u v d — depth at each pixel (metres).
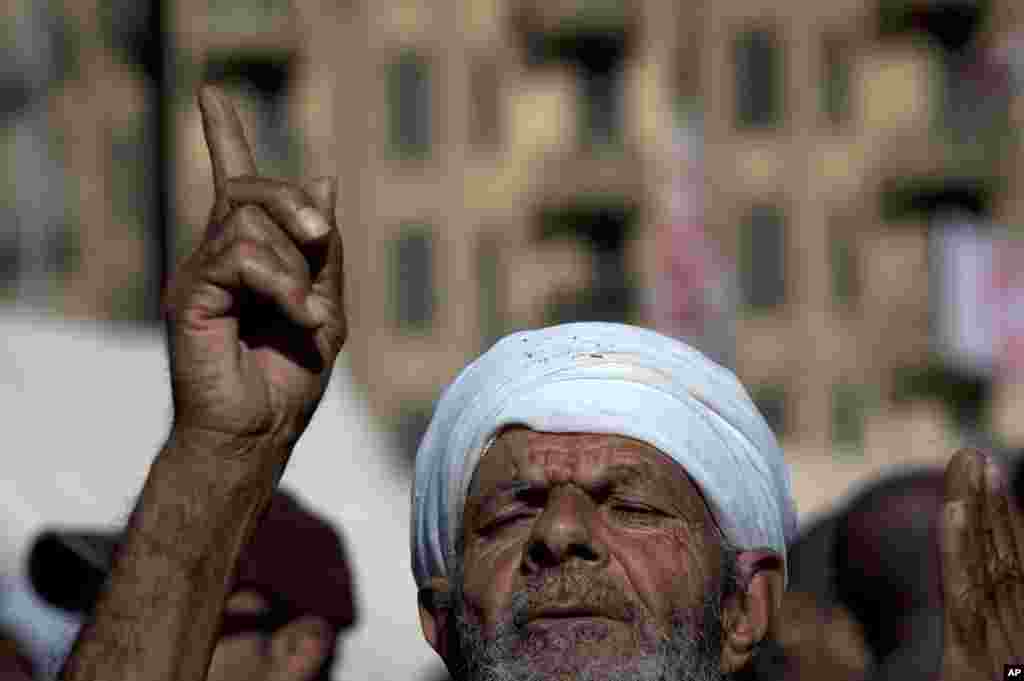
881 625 7.67
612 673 4.91
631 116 62.84
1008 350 41.38
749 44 62.97
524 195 62.75
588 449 5.16
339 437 17.03
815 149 62.62
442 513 5.30
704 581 5.11
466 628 5.09
